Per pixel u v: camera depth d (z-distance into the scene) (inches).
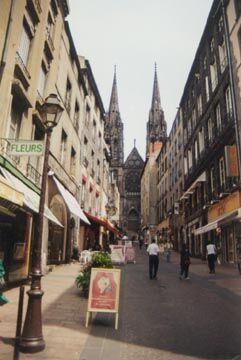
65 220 767.7
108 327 238.5
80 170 943.7
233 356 182.4
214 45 1009.5
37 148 334.3
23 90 446.0
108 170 1669.5
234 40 827.4
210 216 996.6
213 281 506.9
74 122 866.8
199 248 1162.0
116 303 239.8
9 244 413.7
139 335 220.7
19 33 442.6
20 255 445.7
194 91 1295.5
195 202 1242.0
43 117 230.5
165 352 187.8
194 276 577.6
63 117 735.7
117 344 199.9
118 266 789.9
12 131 451.5
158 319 266.1
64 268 659.4
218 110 979.3
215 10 989.2
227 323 254.2
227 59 866.8
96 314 275.6
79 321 250.4
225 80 887.1
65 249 770.8
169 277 565.6
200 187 1144.2
